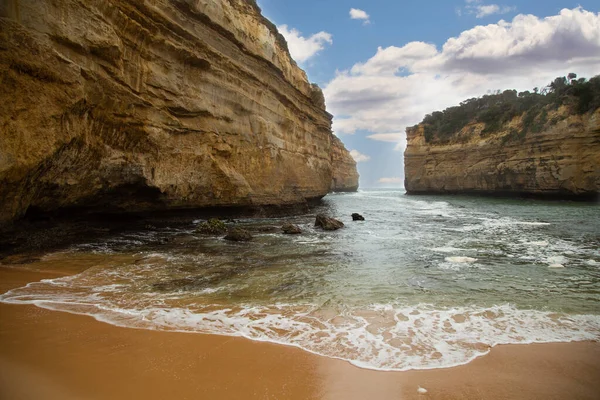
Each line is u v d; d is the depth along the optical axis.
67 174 11.53
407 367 4.69
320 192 34.62
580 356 5.05
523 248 13.23
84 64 11.71
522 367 4.73
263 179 23.11
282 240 14.85
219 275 9.06
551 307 6.97
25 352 4.75
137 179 14.34
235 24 20.25
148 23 14.53
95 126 12.32
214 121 18.69
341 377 4.42
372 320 6.20
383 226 20.12
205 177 18.00
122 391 3.97
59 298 6.97
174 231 16.27
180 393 3.97
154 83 15.00
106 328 5.62
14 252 10.34
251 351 5.00
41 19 10.25
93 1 12.13
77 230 13.17
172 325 5.82
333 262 10.77
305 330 5.74
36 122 9.84
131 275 8.84
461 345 5.33
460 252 12.48
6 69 9.20
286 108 27.64
